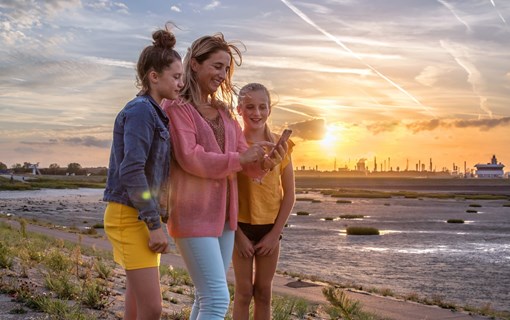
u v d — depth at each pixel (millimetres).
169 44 3445
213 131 3654
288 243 29594
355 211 64062
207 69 3678
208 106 3734
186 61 3727
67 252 13570
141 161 3145
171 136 3510
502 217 53844
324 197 112188
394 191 156875
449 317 11109
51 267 8375
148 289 3273
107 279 8828
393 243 29953
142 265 3260
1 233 17359
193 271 3477
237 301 4262
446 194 127500
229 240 3746
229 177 3691
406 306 12000
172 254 19750
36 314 5363
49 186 156375
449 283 17734
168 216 3418
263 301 4301
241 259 4199
